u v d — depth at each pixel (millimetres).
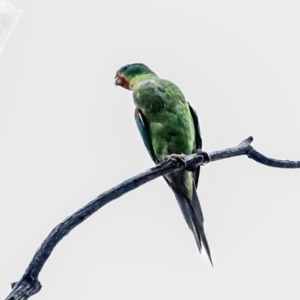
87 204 3348
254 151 4867
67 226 3164
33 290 2932
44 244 3051
